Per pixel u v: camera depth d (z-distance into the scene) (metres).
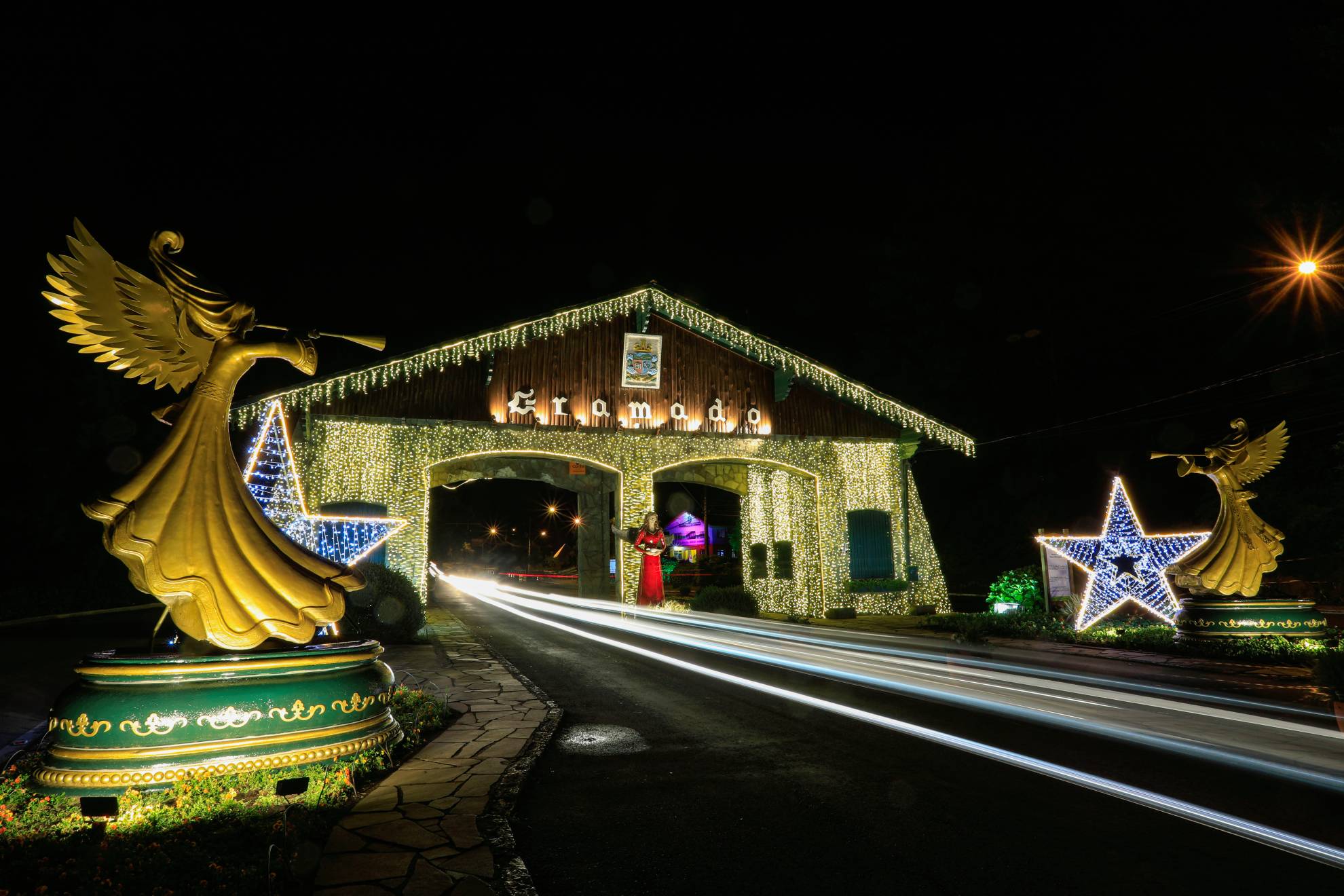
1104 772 5.92
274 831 4.48
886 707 8.43
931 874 4.16
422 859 4.28
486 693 9.23
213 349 5.89
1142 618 18.89
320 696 5.47
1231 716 7.93
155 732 4.94
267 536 5.69
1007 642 15.48
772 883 4.07
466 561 92.12
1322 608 16.30
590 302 21.66
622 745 6.86
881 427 24.81
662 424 22.47
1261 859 4.32
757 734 7.22
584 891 3.99
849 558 23.69
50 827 4.65
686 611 22.14
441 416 20.33
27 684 9.40
